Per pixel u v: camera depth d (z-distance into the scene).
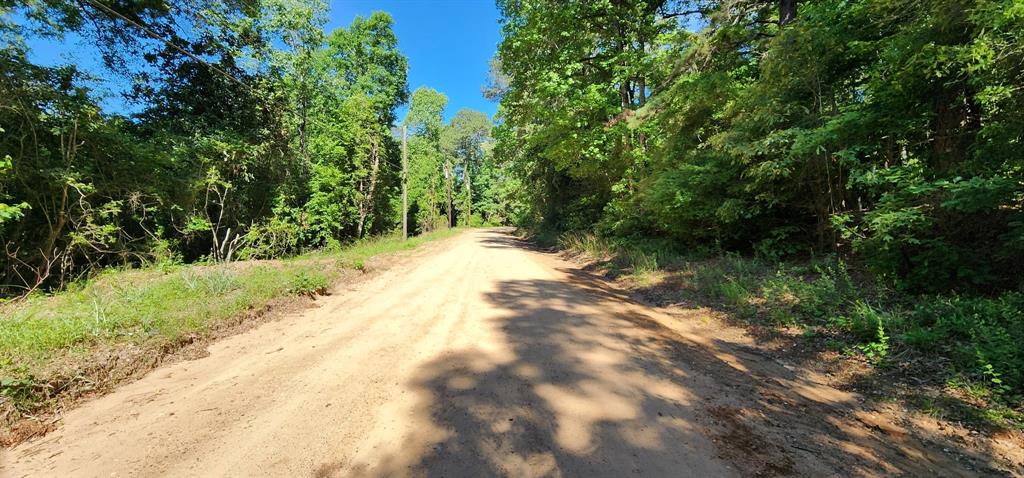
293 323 6.25
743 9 10.60
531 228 32.00
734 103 8.80
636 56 12.95
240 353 4.88
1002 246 4.84
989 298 4.70
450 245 22.16
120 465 2.64
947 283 5.08
